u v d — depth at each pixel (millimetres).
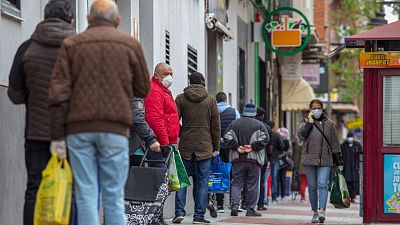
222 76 33094
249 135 24719
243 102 38688
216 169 23625
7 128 14781
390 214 21875
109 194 12062
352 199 39562
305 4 53406
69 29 12820
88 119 11695
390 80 21781
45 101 12680
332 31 94375
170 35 25250
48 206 11711
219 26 30484
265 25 41062
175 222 21422
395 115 21797
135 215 15789
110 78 11789
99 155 11930
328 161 23281
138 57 12102
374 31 21609
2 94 14570
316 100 23578
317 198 23734
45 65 12672
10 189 14906
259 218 24578
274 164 35125
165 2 24484
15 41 15188
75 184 11984
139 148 17984
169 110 19516
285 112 60219
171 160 17703
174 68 25797
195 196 21562
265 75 46562
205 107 21234
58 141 11828
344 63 94625
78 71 11797
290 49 51875
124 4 21328
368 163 21891
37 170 12805
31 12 15945
